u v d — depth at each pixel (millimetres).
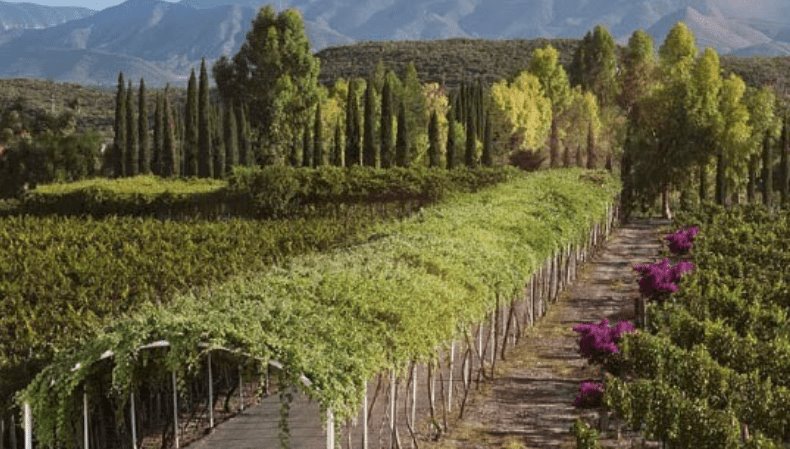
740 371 20016
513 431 17859
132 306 23969
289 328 13469
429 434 17734
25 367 16438
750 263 33812
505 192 35344
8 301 24656
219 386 20594
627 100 97062
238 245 36469
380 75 86250
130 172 68938
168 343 13234
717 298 25984
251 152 73500
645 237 54812
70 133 83625
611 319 29266
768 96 71312
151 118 122875
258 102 82062
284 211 52469
